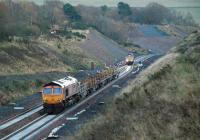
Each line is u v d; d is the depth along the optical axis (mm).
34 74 121438
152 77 67375
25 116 67062
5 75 108812
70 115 68000
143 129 35562
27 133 54188
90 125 51219
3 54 128375
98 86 105312
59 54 168500
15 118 65500
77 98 83062
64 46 191500
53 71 136375
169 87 48656
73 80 80625
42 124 60500
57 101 71125
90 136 43281
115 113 50250
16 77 108438
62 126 58375
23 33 185375
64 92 72875
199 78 47344
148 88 55375
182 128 32500
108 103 68562
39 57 146375
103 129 43281
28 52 145000
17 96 90938
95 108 72625
